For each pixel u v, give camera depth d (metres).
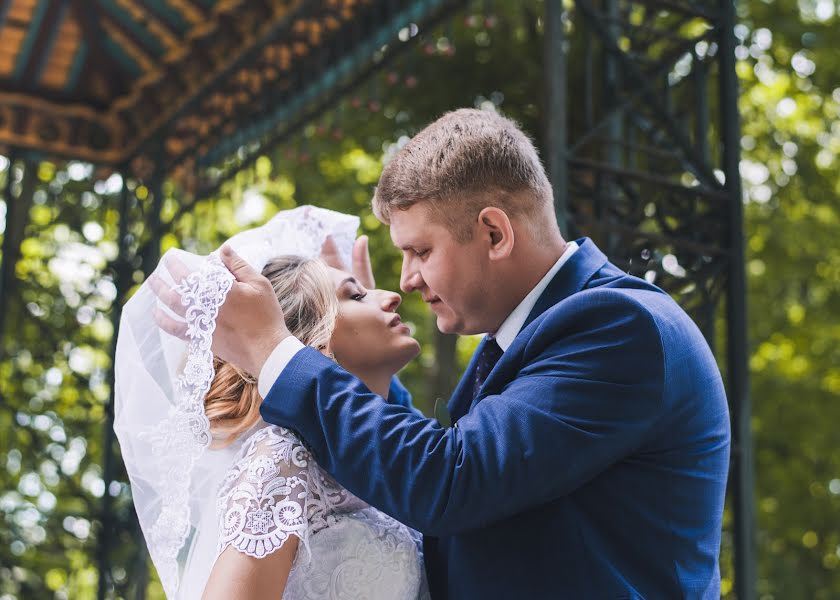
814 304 10.52
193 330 2.06
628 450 1.91
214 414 2.20
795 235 9.77
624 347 1.92
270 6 6.10
